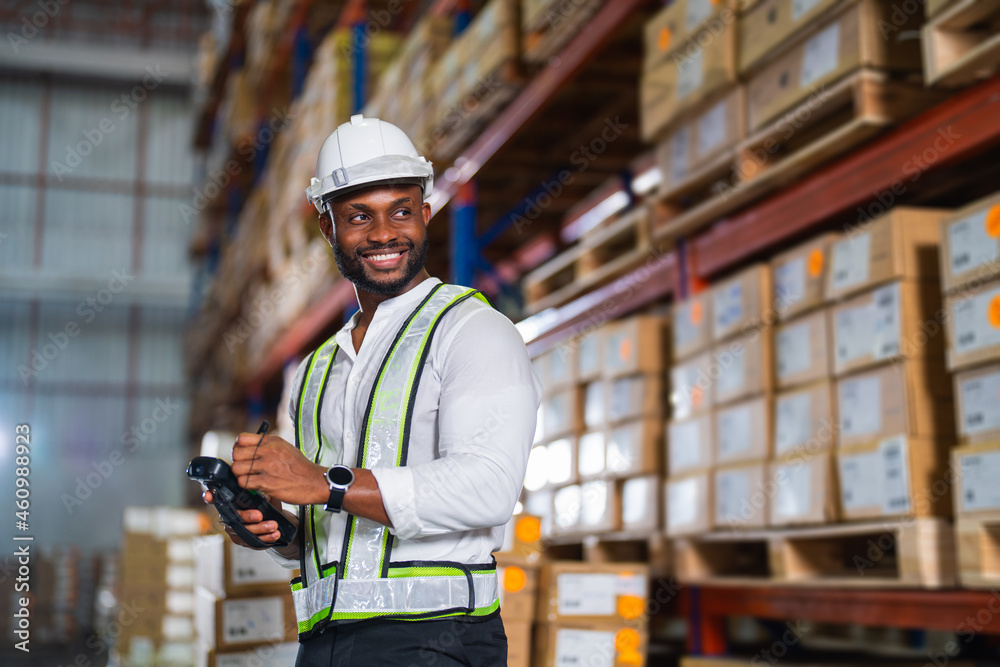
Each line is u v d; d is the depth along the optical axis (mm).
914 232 3084
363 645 1475
